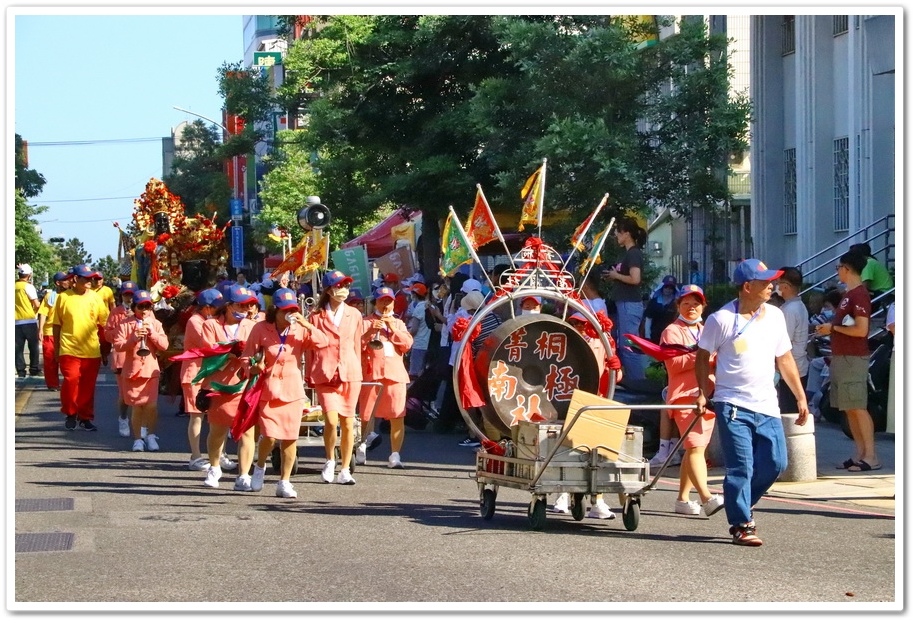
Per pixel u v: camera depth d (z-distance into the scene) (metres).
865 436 12.80
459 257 10.44
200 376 12.09
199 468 13.51
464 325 10.12
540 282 10.30
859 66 20.27
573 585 7.57
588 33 19.09
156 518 10.16
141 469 13.52
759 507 10.87
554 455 9.38
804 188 22.56
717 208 21.78
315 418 13.34
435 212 24.33
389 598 7.21
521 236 22.91
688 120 19.31
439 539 9.22
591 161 18.34
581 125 18.14
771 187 24.47
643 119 20.14
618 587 7.52
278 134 39.97
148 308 15.22
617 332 15.32
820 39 22.30
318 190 27.98
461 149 24.42
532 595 7.29
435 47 24.84
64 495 11.47
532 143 19.09
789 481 12.27
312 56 26.16
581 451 9.48
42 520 10.04
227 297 13.23
